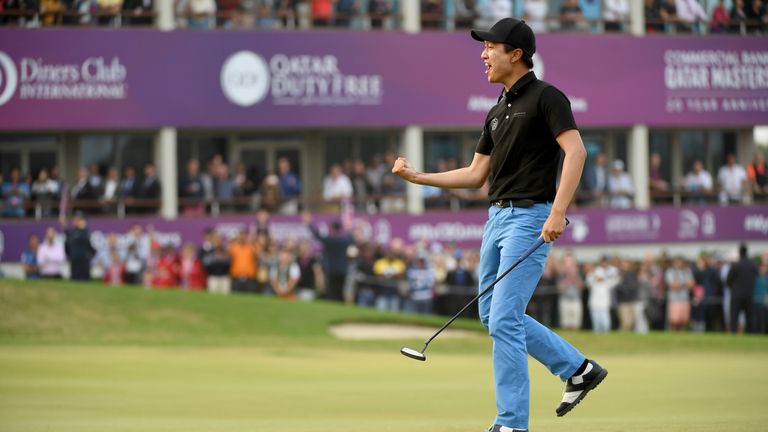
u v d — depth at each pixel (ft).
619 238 295.48
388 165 276.00
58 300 195.72
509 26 60.23
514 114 60.13
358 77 276.00
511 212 60.49
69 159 269.03
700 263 237.66
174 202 260.21
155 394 101.30
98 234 244.83
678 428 66.69
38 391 101.60
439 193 279.69
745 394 101.76
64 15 256.32
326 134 291.79
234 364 136.87
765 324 226.17
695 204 307.37
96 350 153.79
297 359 148.36
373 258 230.68
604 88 295.28
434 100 281.33
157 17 263.90
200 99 264.11
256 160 287.48
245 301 207.31
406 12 280.92
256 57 268.41
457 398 100.12
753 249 307.58
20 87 252.83
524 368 59.88
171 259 225.56
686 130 322.14
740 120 308.19
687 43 303.07
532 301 224.94
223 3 269.23
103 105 257.75
